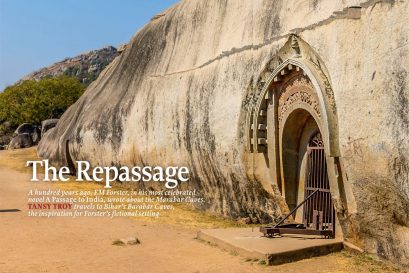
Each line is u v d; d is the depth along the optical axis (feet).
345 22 24.70
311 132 30.48
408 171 20.52
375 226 23.70
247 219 35.32
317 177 29.71
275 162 31.63
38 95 127.95
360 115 23.31
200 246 29.01
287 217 29.58
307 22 28.37
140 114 52.54
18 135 110.73
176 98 45.14
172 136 45.44
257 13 34.99
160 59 52.21
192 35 46.47
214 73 39.19
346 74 24.39
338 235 27.43
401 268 22.40
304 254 25.14
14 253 27.81
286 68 29.71
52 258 26.76
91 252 28.19
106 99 64.75
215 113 37.81
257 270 23.41
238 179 35.55
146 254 27.66
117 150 57.16
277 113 31.58
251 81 33.78
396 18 21.34
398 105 20.95
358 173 23.75
